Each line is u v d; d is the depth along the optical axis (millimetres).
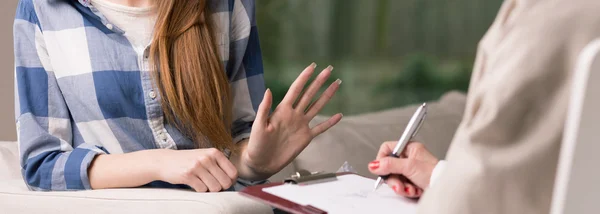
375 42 4074
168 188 1127
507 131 598
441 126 1896
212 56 1233
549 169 596
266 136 1171
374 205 882
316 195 903
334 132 1615
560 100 586
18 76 1195
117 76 1199
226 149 1275
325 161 1510
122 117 1212
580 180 559
